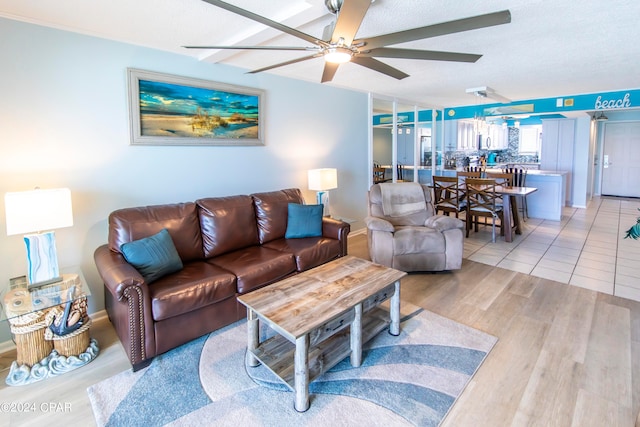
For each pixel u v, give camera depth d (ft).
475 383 6.62
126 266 7.52
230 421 5.83
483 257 14.01
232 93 11.82
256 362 7.27
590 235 17.21
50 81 8.28
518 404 6.08
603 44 10.09
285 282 7.88
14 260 8.14
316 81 14.80
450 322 8.85
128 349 7.14
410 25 8.34
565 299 10.12
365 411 5.98
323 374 6.94
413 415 5.87
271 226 11.64
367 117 17.89
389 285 7.77
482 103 22.76
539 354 7.48
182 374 7.05
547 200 21.06
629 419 5.71
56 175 8.55
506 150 34.71
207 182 11.56
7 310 6.52
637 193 28.48
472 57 7.43
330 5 6.58
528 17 8.04
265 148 13.19
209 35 9.03
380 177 23.11
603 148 29.53
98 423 5.87
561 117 24.95
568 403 6.08
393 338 8.15
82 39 8.66
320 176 13.71
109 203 9.47
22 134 8.02
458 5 7.31
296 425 5.71
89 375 7.12
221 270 8.81
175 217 9.62
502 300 10.10
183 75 10.58
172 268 8.51
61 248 8.80
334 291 7.34
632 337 8.09
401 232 12.02
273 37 8.93
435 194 19.01
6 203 6.75
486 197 16.90
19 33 7.80
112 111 9.30
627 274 11.98
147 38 9.22
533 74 14.10
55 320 7.27
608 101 18.24
